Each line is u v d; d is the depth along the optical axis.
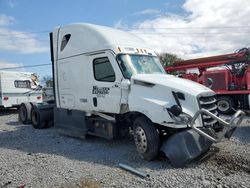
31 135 9.55
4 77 16.33
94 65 7.82
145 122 6.25
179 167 5.64
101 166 5.90
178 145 5.68
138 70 7.22
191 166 5.68
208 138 5.68
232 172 5.33
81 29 8.30
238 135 8.39
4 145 8.07
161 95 6.13
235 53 15.32
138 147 6.36
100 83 7.62
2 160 6.44
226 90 15.20
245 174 5.22
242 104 14.99
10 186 4.84
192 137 5.72
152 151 6.05
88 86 8.02
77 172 5.51
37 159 6.50
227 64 15.49
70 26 8.73
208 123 5.98
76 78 8.50
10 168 5.81
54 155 6.84
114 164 6.02
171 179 5.03
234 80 15.12
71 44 8.66
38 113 10.77
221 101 15.23
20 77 17.05
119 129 7.54
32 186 4.82
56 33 9.30
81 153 6.98
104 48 7.46
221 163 5.82
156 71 7.61
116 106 7.15
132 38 8.09
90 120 8.20
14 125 12.02
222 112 15.23
